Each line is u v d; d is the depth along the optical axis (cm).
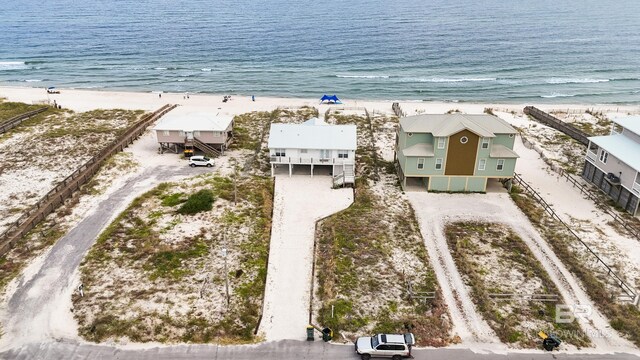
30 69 12556
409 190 5244
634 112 8694
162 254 3953
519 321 3281
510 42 16475
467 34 18088
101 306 3312
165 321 3184
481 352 2981
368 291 3578
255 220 4556
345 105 8881
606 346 3062
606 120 7938
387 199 5044
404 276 3769
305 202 4962
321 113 8119
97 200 4878
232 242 4175
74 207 4719
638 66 13100
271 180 5456
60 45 15938
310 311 3366
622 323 3231
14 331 3072
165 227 4381
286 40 16888
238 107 8575
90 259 3856
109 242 4106
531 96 10319
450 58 14025
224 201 4894
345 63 13388
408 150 5053
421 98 10050
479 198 5072
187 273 3725
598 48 15438
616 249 4166
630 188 4703
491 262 3975
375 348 2873
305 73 12231
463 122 4947
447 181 5147
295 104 8944
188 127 6053
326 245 4191
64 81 11300
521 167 5931
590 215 4759
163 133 6081
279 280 3703
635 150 4916
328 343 3042
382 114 8106
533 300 3494
